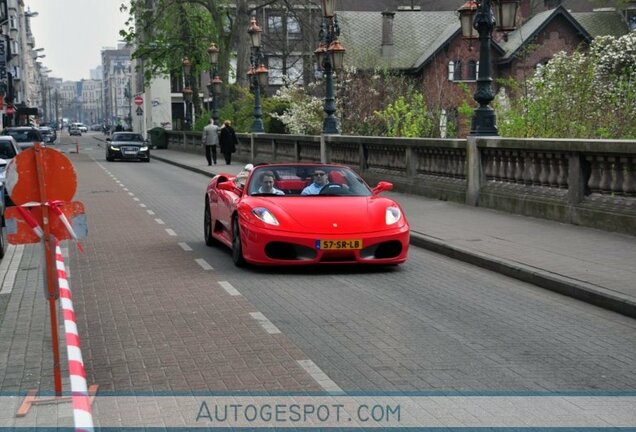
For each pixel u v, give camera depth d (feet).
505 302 29.58
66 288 19.16
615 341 23.98
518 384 19.80
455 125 92.99
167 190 86.48
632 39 115.75
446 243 41.24
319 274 35.40
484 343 23.72
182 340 24.25
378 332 25.05
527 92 71.72
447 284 33.12
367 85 123.75
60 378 18.86
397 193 68.95
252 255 35.55
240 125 145.38
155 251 42.86
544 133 64.75
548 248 38.91
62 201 18.93
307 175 39.24
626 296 27.99
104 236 49.21
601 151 43.60
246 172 43.34
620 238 41.27
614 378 20.29
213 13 167.94
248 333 25.02
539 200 49.65
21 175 18.71
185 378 20.43
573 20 194.80
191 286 32.86
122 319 27.20
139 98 243.19
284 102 140.87
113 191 85.25
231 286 32.73
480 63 57.36
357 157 79.15
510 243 40.86
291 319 26.86
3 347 23.88
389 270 36.52
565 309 28.40
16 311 28.86
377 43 212.02
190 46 178.09
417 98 93.40
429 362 21.74
